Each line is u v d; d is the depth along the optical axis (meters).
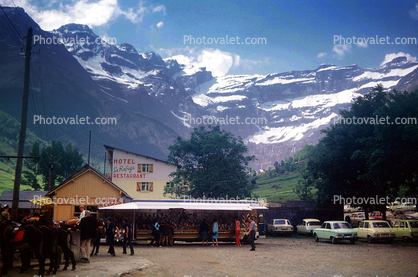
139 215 32.28
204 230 30.61
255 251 25.91
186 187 57.91
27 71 26.09
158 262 18.56
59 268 14.84
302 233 46.72
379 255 22.84
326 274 15.46
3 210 17.89
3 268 13.19
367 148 40.19
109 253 23.08
